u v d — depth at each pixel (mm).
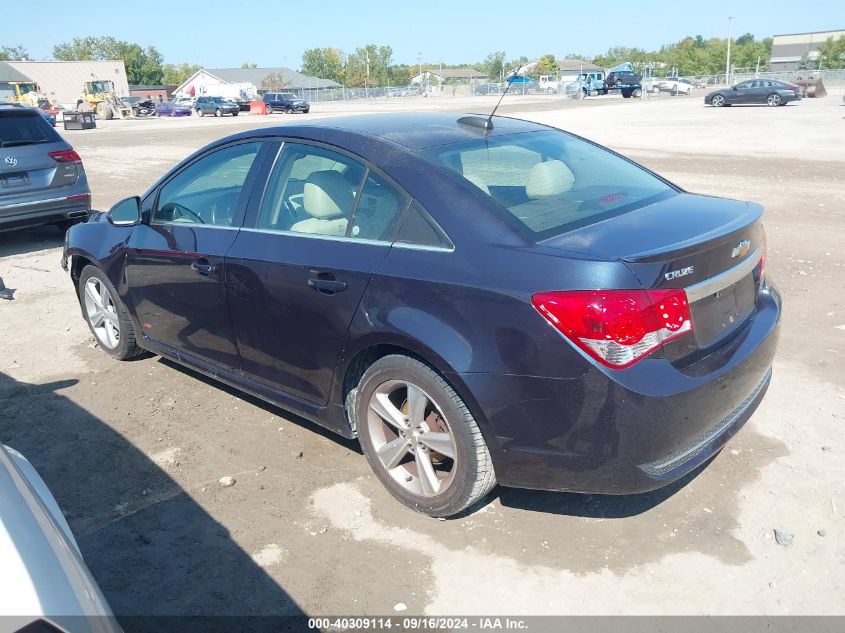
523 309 2812
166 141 25438
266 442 4160
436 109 43312
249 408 4590
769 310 3473
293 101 50812
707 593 2873
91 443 4191
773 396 4457
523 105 48125
